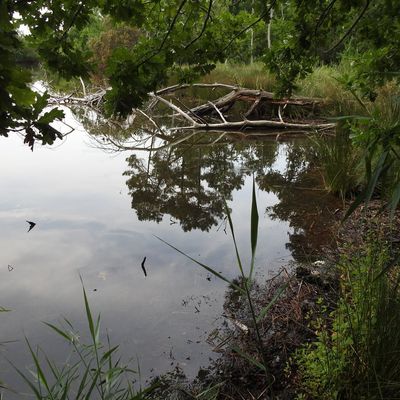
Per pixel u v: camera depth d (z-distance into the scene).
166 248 3.85
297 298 2.91
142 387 2.16
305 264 3.40
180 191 5.66
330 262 3.28
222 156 7.50
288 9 3.40
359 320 1.94
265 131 9.38
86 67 2.00
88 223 4.39
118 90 2.23
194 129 9.70
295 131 9.27
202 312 2.82
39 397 1.64
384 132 1.86
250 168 6.76
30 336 2.53
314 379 1.91
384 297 1.97
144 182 6.04
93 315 2.76
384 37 3.30
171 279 3.26
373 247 2.59
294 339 2.50
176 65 3.06
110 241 3.95
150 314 2.79
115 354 2.40
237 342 2.51
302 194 5.31
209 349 2.45
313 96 10.34
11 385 2.12
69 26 2.01
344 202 4.80
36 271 3.33
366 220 3.97
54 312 2.79
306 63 3.53
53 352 2.39
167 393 2.12
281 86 3.68
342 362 1.84
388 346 1.82
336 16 3.28
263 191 5.59
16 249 3.72
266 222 4.50
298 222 4.41
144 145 8.46
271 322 2.69
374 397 1.70
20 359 2.33
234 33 2.88
